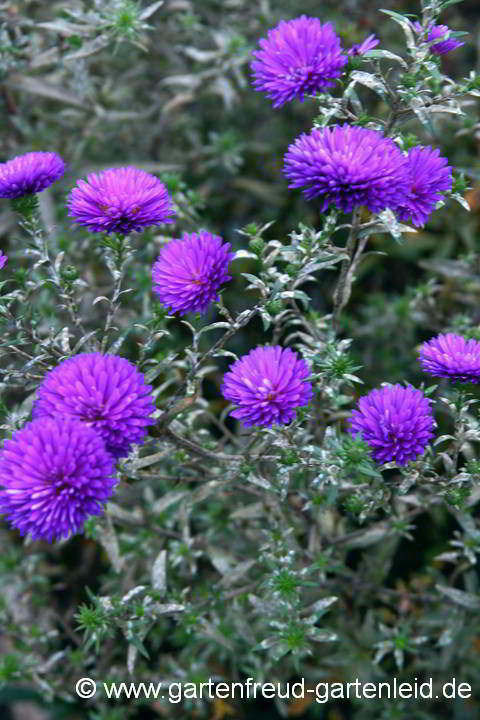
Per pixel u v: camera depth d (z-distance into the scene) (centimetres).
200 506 86
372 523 80
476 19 106
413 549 89
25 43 84
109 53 96
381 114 92
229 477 68
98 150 97
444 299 93
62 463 57
